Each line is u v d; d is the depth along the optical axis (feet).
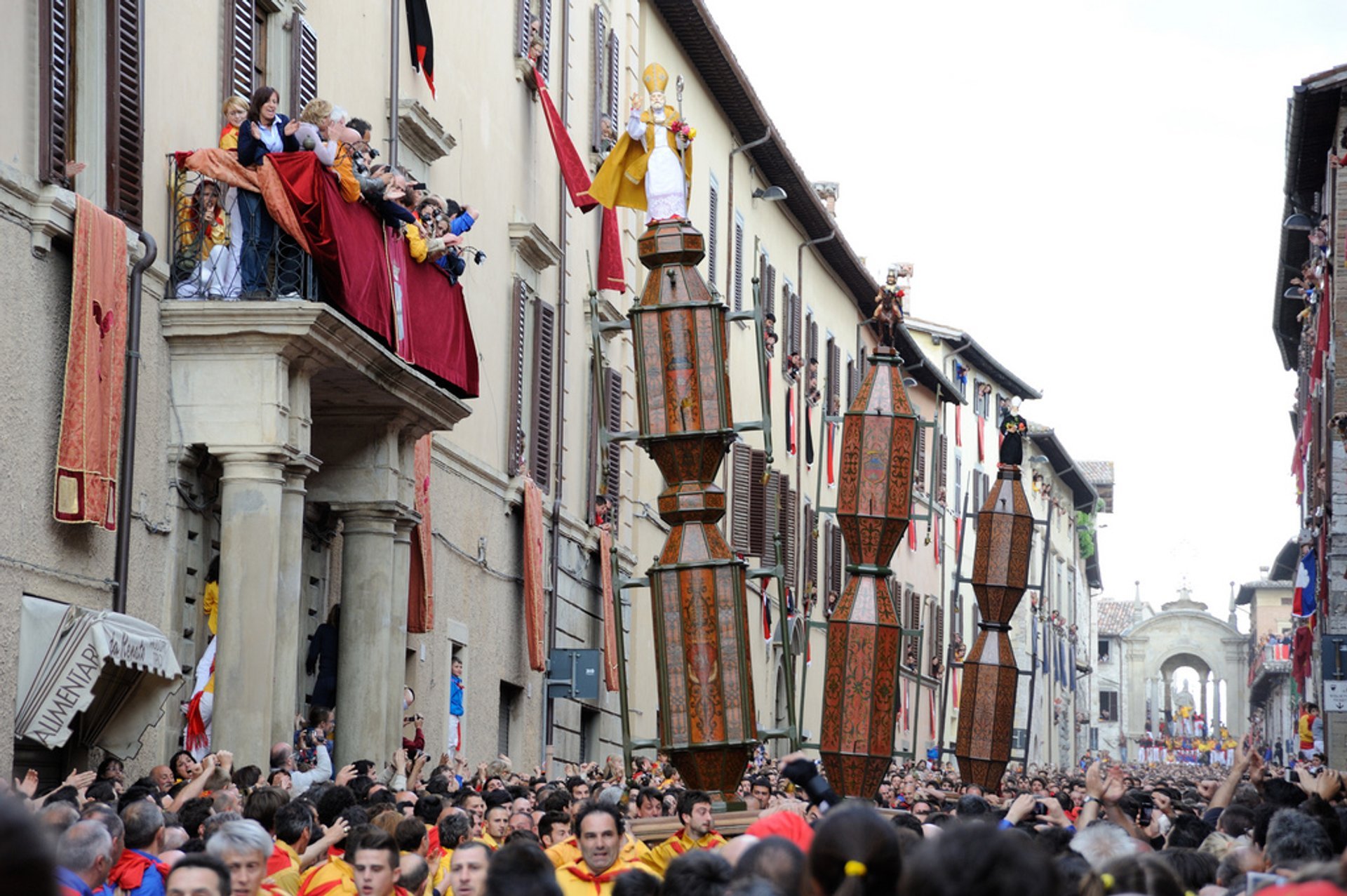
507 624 103.50
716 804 58.08
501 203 102.89
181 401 63.93
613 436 61.46
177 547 64.18
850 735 73.97
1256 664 432.66
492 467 99.91
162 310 63.05
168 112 64.64
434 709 89.97
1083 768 287.28
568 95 116.16
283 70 74.49
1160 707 521.24
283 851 39.14
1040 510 309.83
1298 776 50.62
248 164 62.59
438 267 77.36
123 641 56.03
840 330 198.59
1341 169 126.11
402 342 72.18
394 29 86.69
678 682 59.16
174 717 64.59
